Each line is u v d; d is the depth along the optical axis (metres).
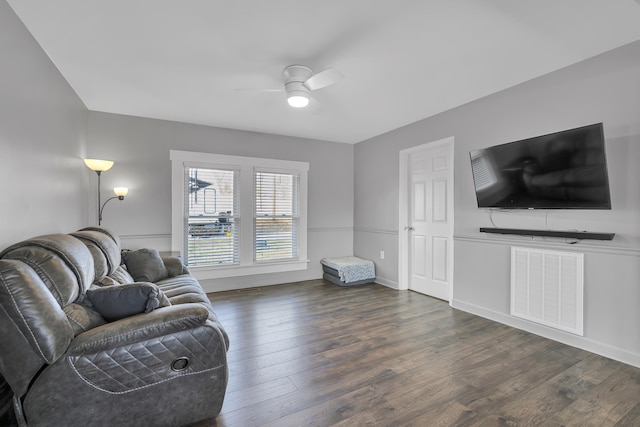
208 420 1.66
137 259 3.00
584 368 2.21
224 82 2.85
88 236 2.22
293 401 1.83
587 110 2.47
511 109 2.99
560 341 2.64
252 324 3.07
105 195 3.68
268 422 1.65
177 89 3.01
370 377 2.10
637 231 2.23
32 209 2.08
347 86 2.96
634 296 2.25
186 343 1.55
